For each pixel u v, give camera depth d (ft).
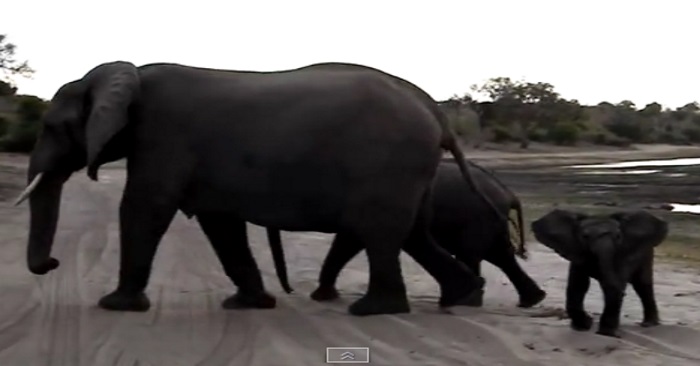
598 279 32.60
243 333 30.14
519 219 40.24
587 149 302.45
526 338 30.78
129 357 26.63
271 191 32.83
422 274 47.62
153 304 35.53
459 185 38.75
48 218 33.99
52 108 33.83
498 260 39.52
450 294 36.91
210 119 32.86
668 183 142.20
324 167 32.76
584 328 32.30
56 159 33.58
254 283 35.22
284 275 37.17
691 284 46.70
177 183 32.73
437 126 34.09
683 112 426.10
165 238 58.75
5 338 28.78
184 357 26.84
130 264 33.40
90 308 33.96
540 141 297.12
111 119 31.83
